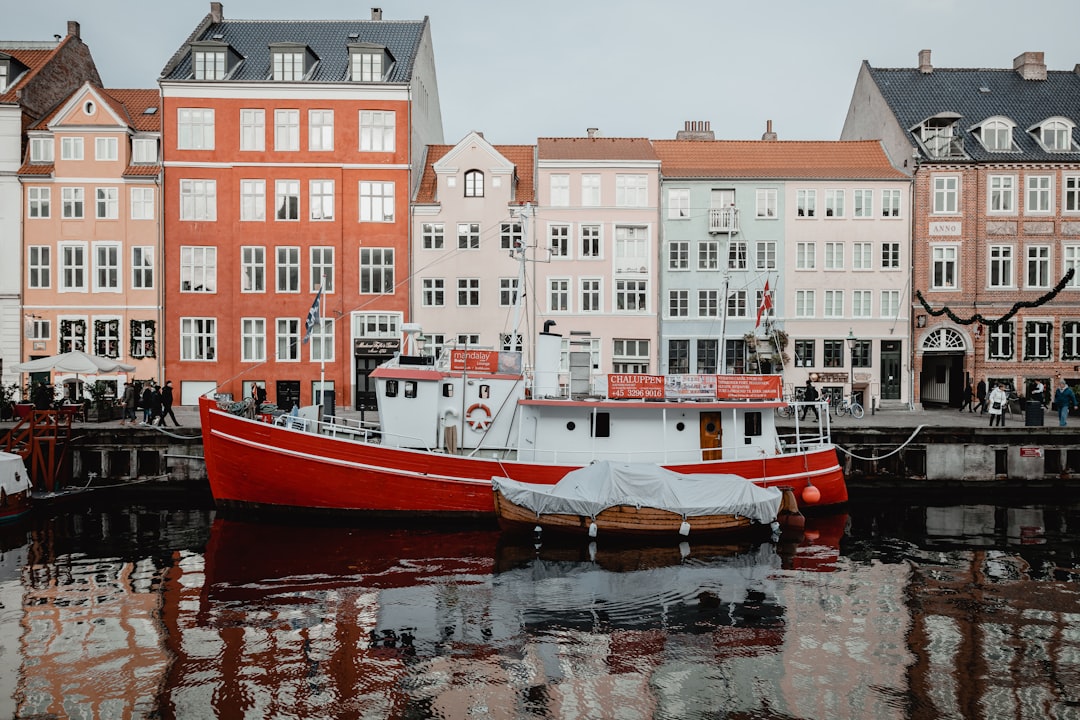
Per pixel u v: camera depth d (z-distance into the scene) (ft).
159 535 60.08
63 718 31.53
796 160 126.11
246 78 116.06
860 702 33.65
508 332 117.91
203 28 123.75
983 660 38.09
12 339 113.50
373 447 62.49
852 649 39.37
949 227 118.52
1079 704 33.50
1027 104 128.06
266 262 115.24
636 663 37.55
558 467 63.46
